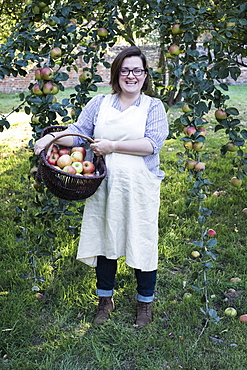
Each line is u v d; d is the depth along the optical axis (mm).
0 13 4719
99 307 2635
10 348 2355
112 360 2273
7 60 2352
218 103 2348
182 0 2377
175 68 2365
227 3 2625
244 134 2395
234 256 3285
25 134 7883
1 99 11211
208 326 2494
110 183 2273
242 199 4398
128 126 2236
